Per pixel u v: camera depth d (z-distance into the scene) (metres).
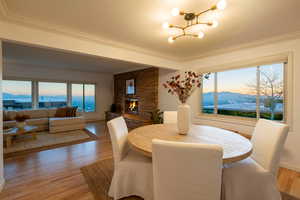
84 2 1.51
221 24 1.97
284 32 2.22
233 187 1.35
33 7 1.59
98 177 2.03
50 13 1.72
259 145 1.59
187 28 2.09
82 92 6.38
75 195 1.67
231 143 1.40
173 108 4.12
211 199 0.92
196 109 3.62
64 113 5.00
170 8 1.62
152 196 1.52
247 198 1.34
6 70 4.68
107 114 6.54
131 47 2.85
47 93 5.56
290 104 2.29
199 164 0.87
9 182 1.89
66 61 4.42
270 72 2.56
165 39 2.51
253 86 2.78
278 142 1.34
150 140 1.51
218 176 0.88
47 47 2.06
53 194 1.68
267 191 1.33
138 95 5.29
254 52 2.68
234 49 2.90
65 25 2.01
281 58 2.38
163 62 3.51
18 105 5.05
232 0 1.47
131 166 1.57
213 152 0.83
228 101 3.14
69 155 2.77
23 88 5.11
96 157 2.69
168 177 0.96
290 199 1.62
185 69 3.80
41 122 4.58
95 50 2.48
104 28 2.10
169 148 0.88
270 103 2.57
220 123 3.18
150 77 4.78
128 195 1.59
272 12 1.68
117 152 1.61
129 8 1.62
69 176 2.05
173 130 1.92
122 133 1.81
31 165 2.36
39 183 1.88
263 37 2.41
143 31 2.20
